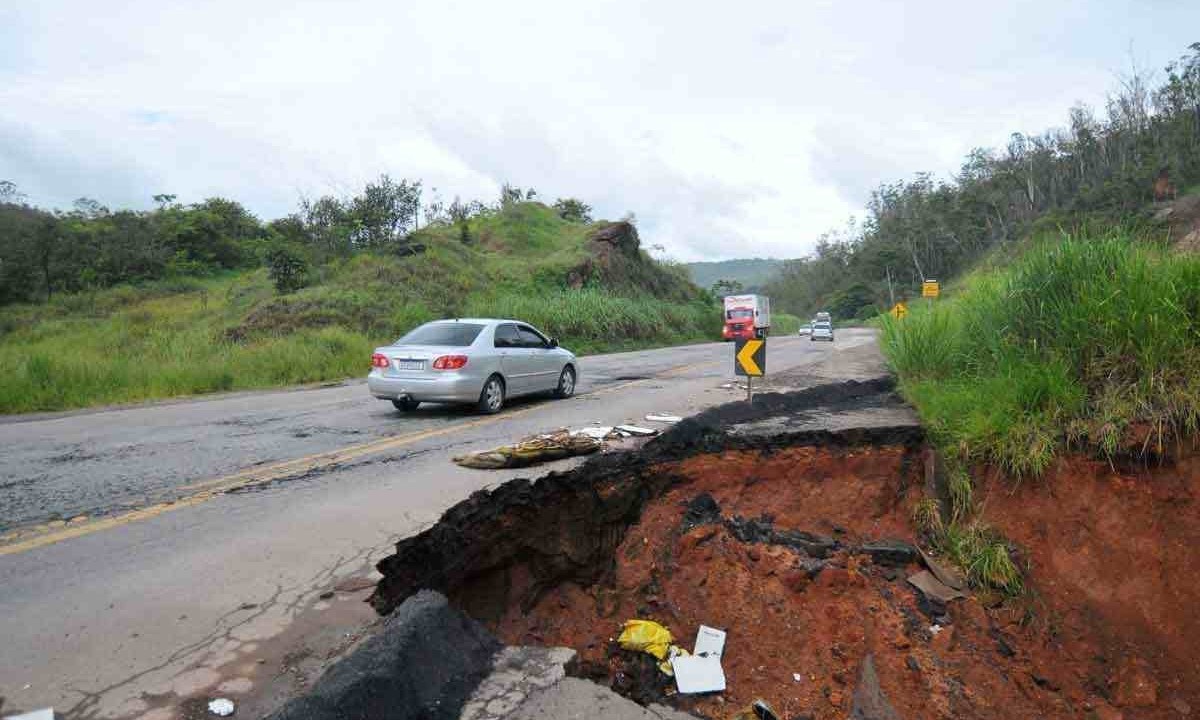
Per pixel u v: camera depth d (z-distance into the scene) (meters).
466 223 45.19
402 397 10.00
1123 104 68.75
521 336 11.24
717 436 6.70
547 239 44.16
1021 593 5.55
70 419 10.63
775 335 59.25
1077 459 5.99
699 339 41.88
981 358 7.94
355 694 2.72
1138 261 6.72
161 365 15.77
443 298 28.62
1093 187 61.25
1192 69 63.56
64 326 26.17
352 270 30.12
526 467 6.38
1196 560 5.33
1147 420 5.86
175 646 3.31
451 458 7.11
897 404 8.30
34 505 5.63
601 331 31.03
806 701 4.46
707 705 4.33
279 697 2.90
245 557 4.44
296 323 22.89
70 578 4.11
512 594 5.27
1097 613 5.37
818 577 5.32
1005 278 8.38
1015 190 78.88
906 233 96.19
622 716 2.93
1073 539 5.75
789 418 7.52
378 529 4.91
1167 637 5.15
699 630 4.91
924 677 4.74
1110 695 4.97
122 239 37.94
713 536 5.75
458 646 3.28
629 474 6.14
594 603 5.46
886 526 6.33
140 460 7.34
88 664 3.13
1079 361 6.64
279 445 8.09
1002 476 6.24
